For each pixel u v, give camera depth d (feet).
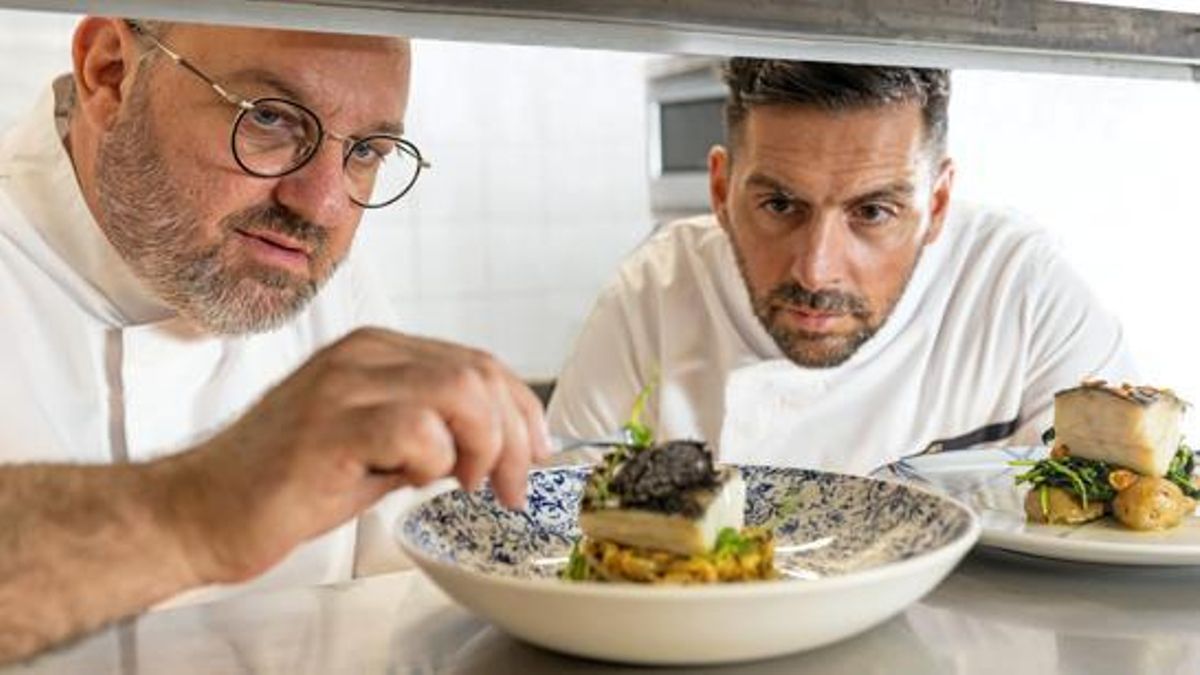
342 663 1.95
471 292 8.45
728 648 1.81
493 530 2.44
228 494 1.83
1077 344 5.00
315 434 1.82
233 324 3.85
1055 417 2.96
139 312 4.00
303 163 3.55
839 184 3.87
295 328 4.59
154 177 3.59
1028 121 6.99
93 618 1.82
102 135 3.66
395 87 3.61
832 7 2.22
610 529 2.16
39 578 1.79
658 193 8.54
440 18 2.02
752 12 2.15
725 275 5.01
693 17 2.10
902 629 2.08
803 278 4.01
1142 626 2.10
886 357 4.88
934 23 2.36
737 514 2.21
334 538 4.06
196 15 1.91
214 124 3.46
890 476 3.06
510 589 1.79
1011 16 2.44
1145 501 2.70
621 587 1.74
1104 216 6.75
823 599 1.77
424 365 1.91
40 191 3.85
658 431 5.08
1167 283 6.51
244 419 1.96
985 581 2.37
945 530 2.19
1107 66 2.89
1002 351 4.99
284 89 3.42
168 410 4.09
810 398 4.83
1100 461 2.83
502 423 1.93
